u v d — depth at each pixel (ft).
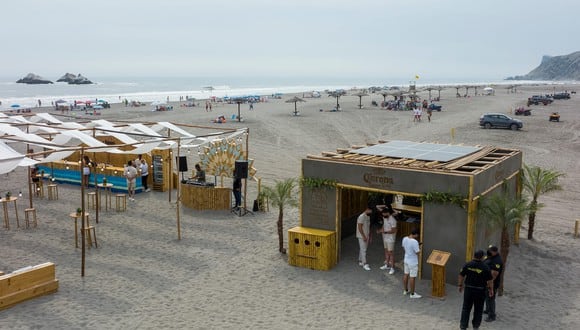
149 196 65.77
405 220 47.91
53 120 79.56
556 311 32.99
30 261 41.75
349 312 32.78
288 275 39.27
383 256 43.42
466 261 35.65
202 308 33.40
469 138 119.03
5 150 39.32
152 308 33.30
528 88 510.58
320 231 41.11
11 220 54.19
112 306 33.50
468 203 34.91
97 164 71.92
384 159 41.63
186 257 43.24
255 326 30.83
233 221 54.39
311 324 31.12
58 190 69.41
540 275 39.42
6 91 520.01
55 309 32.83
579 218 56.75
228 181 75.92
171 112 201.87
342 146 111.86
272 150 106.52
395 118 171.83
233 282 37.91
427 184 36.40
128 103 265.75
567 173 80.12
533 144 109.60
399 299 34.71
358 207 50.65
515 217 34.30
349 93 398.83
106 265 41.14
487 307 31.40
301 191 41.98
